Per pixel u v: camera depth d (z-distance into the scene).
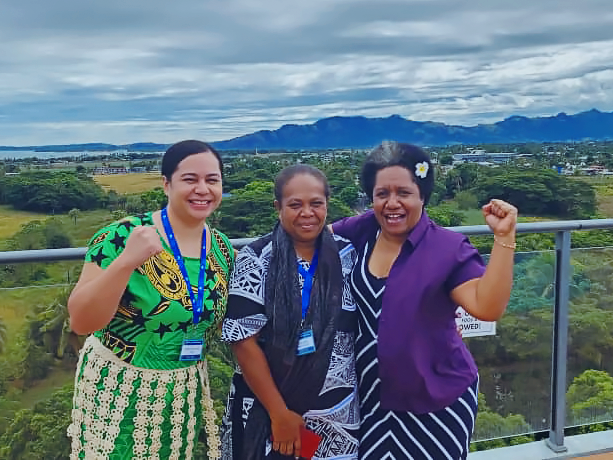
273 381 1.82
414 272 1.82
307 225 1.81
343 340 1.88
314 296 1.83
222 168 1.86
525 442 2.96
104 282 1.60
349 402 1.89
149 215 1.82
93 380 1.76
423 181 1.86
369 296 1.89
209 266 1.84
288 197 1.81
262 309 1.81
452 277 1.82
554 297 2.89
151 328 1.73
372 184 1.88
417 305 1.80
